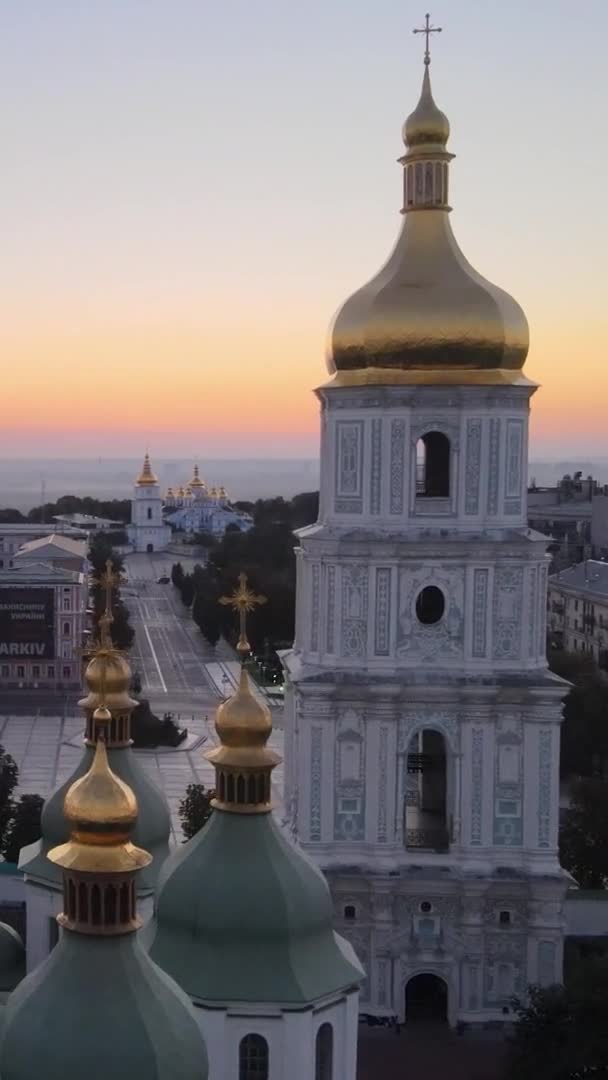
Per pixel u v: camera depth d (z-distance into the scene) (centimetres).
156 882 5034
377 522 6575
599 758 13438
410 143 6700
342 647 6619
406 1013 6731
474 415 6525
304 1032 4366
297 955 4459
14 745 15488
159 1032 3450
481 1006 6638
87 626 19325
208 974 4378
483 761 6612
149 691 19000
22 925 7675
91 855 3522
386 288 6575
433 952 6600
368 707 6575
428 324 6462
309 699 6556
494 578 6569
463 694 6544
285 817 7219
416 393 6506
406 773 7038
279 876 4506
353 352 6588
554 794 6625
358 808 6638
